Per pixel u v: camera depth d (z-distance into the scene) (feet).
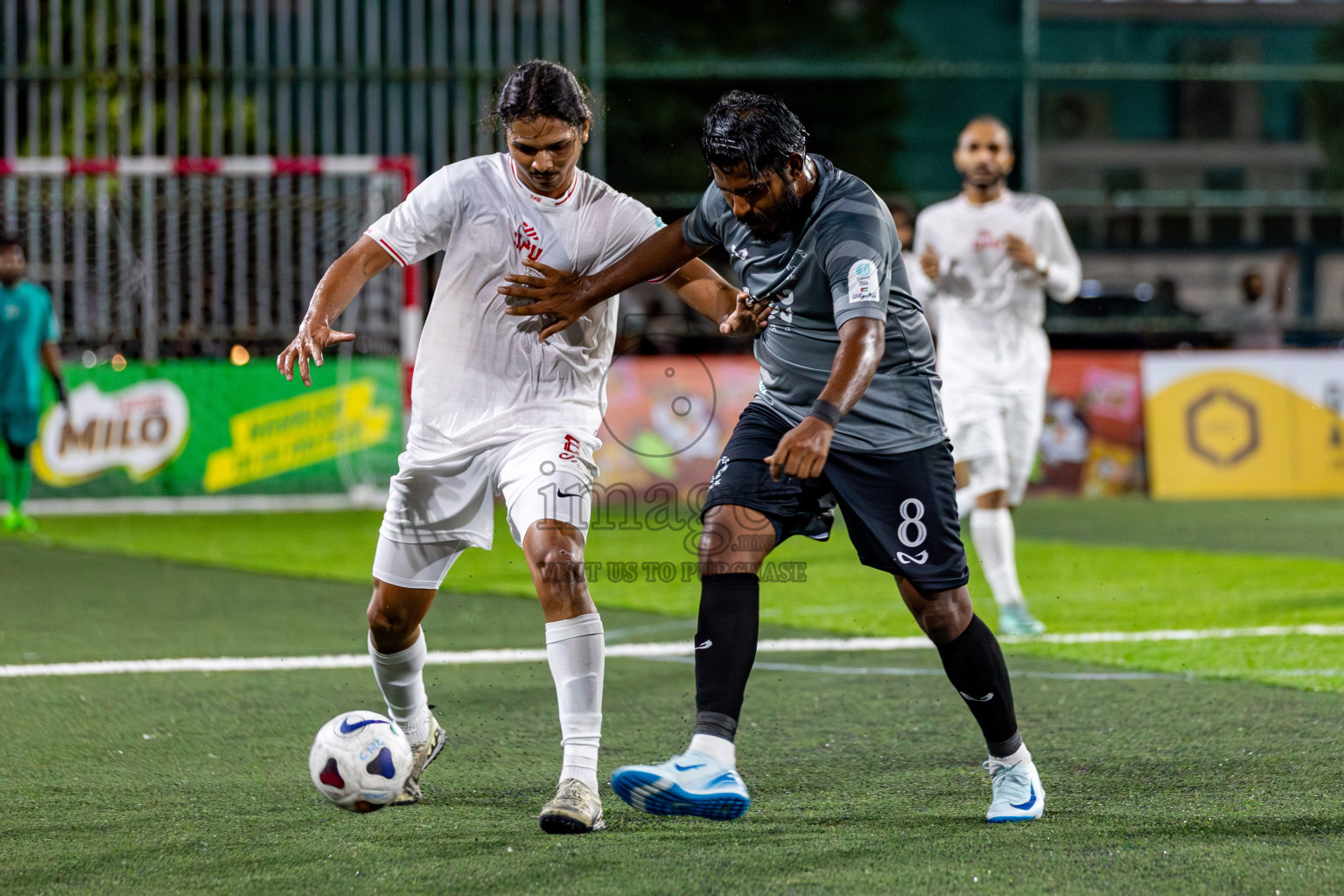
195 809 31.63
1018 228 58.90
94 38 123.34
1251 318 131.44
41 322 95.45
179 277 114.52
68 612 62.75
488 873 26.58
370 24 117.08
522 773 35.17
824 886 25.81
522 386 31.55
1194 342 128.26
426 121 117.80
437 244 31.78
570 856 27.73
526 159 30.35
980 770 35.19
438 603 65.36
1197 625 57.88
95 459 110.83
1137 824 29.94
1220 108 142.82
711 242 31.42
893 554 29.91
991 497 57.16
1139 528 97.09
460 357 31.53
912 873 26.50
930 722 40.83
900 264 30.22
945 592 30.17
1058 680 46.68
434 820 30.60
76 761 36.37
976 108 127.13
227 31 120.26
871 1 125.49
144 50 114.42
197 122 115.96
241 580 73.31
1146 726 39.78
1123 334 127.54
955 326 58.75
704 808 28.12
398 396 113.39
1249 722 40.11
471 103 117.91
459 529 31.68
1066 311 130.00
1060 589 69.56
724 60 124.16
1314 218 136.26
